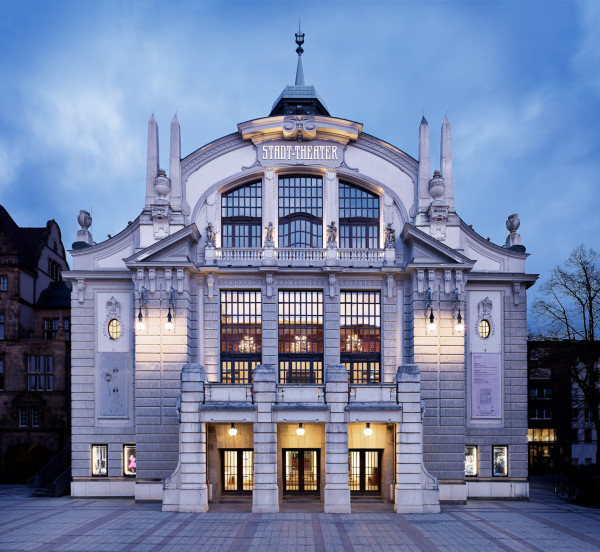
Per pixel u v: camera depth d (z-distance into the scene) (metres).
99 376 30.81
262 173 32.31
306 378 30.81
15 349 40.47
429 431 29.09
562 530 22.31
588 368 33.50
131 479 30.14
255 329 31.09
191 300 30.72
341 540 20.44
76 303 31.28
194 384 25.84
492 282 31.56
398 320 30.95
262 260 30.83
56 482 31.59
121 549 19.12
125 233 31.94
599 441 31.61
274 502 25.20
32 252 46.12
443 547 19.56
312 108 34.59
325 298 30.84
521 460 30.41
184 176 32.22
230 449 29.62
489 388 30.83
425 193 31.73
